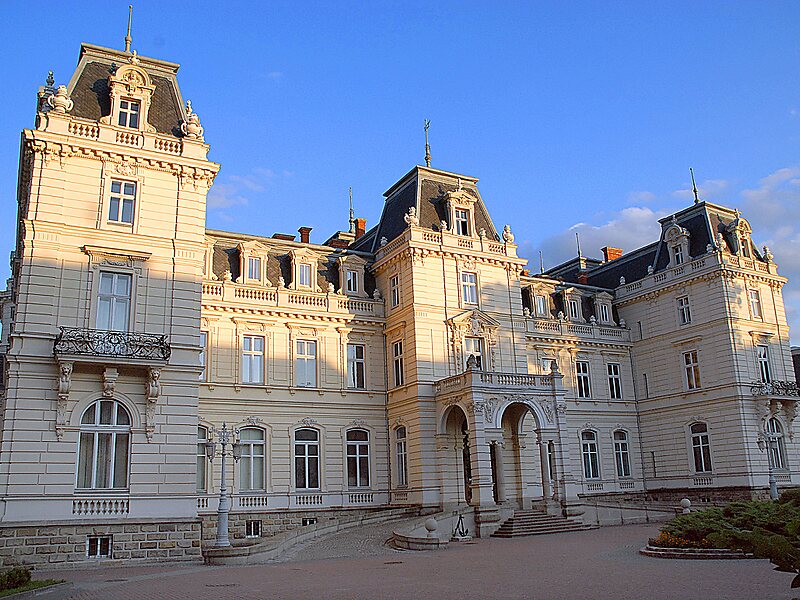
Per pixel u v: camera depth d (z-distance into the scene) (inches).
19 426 1096.8
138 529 1127.0
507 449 1763.0
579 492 2023.9
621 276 2369.6
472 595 659.4
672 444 2097.7
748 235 2134.6
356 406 1782.7
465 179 2000.5
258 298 1722.4
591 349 2183.8
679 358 2108.8
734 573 741.9
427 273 1787.6
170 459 1175.0
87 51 1338.6
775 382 1978.3
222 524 1138.0
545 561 959.0
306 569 960.9
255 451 1648.6
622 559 932.6
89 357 1130.7
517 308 1899.6
